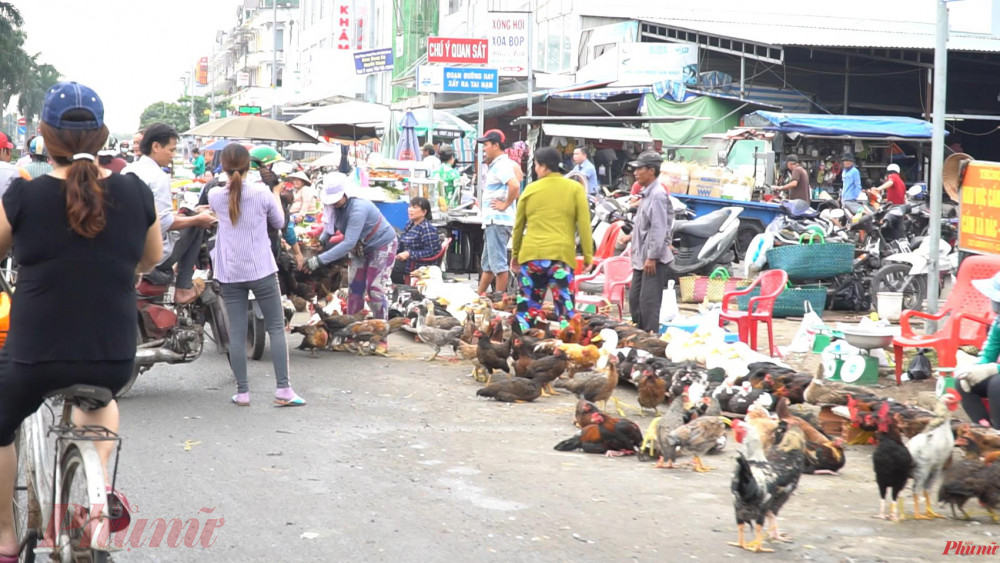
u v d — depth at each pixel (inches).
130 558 192.1
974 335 365.7
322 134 1378.0
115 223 148.9
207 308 379.2
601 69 1163.3
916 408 273.0
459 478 254.1
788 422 246.1
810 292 546.3
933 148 408.2
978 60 1154.0
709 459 284.7
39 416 183.6
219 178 395.5
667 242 416.2
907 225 647.1
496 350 375.9
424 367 417.1
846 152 1033.5
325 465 263.1
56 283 145.3
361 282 460.4
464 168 1067.9
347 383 378.9
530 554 198.7
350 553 197.2
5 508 165.9
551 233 412.8
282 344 335.3
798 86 1176.2
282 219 334.3
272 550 198.1
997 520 227.6
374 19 2065.7
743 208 722.2
